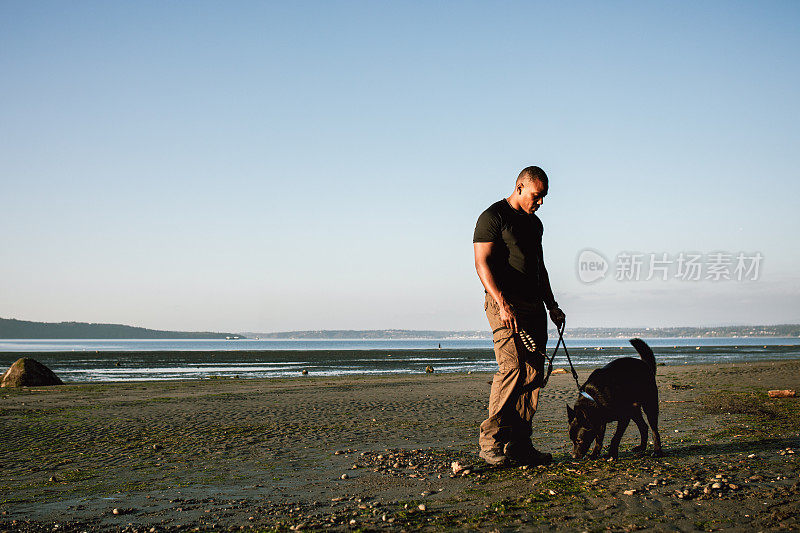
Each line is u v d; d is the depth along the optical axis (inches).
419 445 263.1
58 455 262.2
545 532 119.9
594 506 138.2
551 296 201.2
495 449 189.2
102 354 2679.6
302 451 257.0
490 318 191.0
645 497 143.7
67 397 590.2
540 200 188.1
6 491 188.2
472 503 146.2
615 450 201.8
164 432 330.0
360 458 230.4
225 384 813.2
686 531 118.3
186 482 196.2
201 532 132.6
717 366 1123.3
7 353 2790.4
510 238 185.6
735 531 117.1
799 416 318.7
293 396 566.9
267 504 159.0
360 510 146.0
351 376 1070.4
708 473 168.7
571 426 201.0
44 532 137.3
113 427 354.6
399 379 881.5
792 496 140.5
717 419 317.1
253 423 362.9
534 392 190.4
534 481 166.4
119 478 206.5
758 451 205.8
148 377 1136.8
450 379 858.1
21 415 426.3
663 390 536.1
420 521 131.7
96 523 144.7
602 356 2203.5
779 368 923.4
